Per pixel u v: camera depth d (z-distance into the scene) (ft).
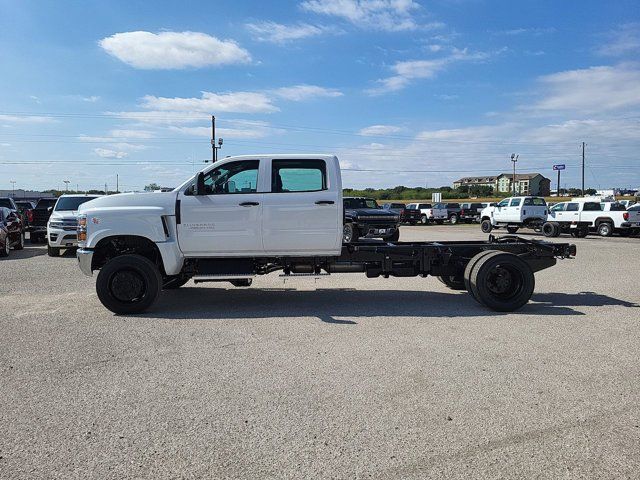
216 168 24.84
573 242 71.97
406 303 26.66
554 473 9.98
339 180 24.85
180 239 24.47
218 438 11.46
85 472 10.08
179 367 16.29
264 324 21.97
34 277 36.47
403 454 10.73
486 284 24.48
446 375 15.44
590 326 21.61
